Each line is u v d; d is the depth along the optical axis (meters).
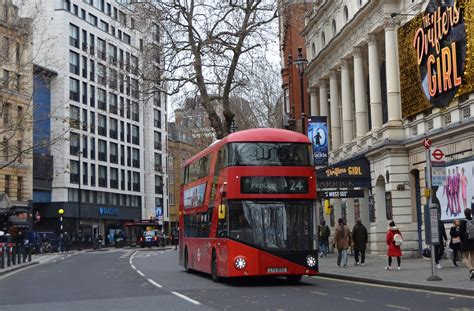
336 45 40.31
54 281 24.88
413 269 23.11
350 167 33.31
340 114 43.50
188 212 27.19
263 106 56.81
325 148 33.88
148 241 77.50
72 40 76.19
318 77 46.62
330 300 14.98
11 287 22.80
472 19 23.67
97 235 81.38
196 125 61.22
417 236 30.41
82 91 77.94
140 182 93.88
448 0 25.47
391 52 31.69
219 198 20.64
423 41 27.89
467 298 14.52
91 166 79.88
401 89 30.58
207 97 36.72
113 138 85.81
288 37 54.47
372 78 34.22
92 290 20.02
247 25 36.44
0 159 57.28
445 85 25.84
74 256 52.19
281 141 20.08
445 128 26.16
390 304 13.73
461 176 25.20
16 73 40.62
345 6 39.50
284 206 19.77
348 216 39.91
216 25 36.69
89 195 79.50
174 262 38.62
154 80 36.16
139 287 20.53
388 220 31.44
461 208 25.31
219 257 20.62
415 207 30.59
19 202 61.03
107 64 42.06
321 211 45.59
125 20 42.12
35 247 58.66
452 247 23.14
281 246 19.48
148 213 96.31
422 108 28.31
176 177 109.94
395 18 31.45
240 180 19.66
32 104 50.16
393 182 30.80
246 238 19.42
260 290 18.47
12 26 40.19
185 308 14.05
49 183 72.94
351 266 26.39
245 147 19.86
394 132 31.12
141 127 94.88
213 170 22.03
